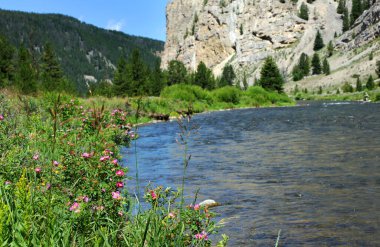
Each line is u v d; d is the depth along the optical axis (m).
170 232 3.89
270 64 92.06
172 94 54.50
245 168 11.88
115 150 9.23
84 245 3.46
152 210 4.15
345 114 35.84
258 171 11.35
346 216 7.01
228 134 22.11
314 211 7.37
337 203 7.82
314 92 142.50
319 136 19.33
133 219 4.45
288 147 16.05
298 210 7.46
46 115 14.46
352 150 14.47
